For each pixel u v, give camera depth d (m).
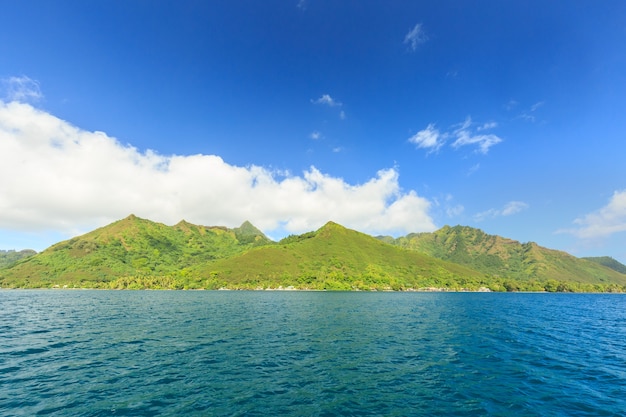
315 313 72.50
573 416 17.59
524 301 138.75
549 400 19.95
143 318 59.31
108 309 78.00
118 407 17.84
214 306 91.25
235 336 40.69
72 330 43.81
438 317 66.44
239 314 68.50
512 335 44.00
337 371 25.77
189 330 45.12
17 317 58.59
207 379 23.11
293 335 42.06
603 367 27.72
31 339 36.81
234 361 28.28
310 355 31.05
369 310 82.19
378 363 28.41
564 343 38.59
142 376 23.53
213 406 18.28
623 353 33.31
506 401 19.72
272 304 101.06
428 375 24.98
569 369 27.00
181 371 24.97
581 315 75.25
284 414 17.39
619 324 58.19
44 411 17.11
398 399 19.88
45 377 22.89
